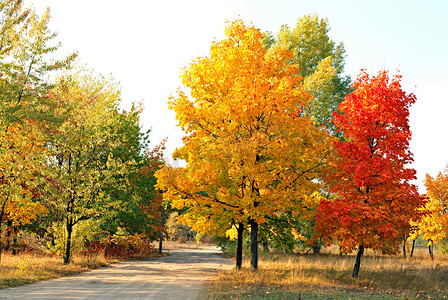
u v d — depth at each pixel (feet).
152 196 113.60
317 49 105.50
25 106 61.67
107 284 44.32
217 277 52.90
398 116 50.72
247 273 54.54
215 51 53.88
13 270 51.03
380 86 51.98
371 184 50.34
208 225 57.98
